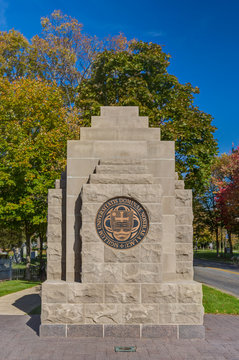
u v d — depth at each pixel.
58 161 19.34
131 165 8.73
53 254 8.79
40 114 20.55
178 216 8.93
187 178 22.27
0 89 21.25
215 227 48.41
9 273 22.64
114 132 9.31
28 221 21.77
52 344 7.42
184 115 20.72
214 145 21.98
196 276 22.27
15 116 20.55
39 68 36.09
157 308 7.98
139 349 7.18
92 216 8.16
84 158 8.94
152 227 8.16
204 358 6.72
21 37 36.03
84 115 21.77
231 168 36.72
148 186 8.27
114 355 6.82
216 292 14.65
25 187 19.45
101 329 7.90
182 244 8.82
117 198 8.25
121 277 8.02
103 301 7.97
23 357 6.69
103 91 22.48
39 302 12.63
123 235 8.13
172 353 6.97
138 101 19.84
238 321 9.88
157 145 9.05
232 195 34.81
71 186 8.80
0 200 18.91
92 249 8.07
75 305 7.96
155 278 8.04
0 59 34.31
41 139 19.64
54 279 8.69
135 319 7.93
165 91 22.03
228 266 33.66
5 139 19.45
